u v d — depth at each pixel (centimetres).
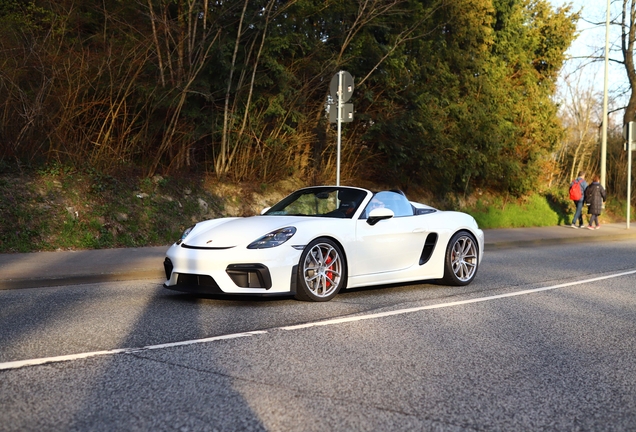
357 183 1650
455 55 1794
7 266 859
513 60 2077
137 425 311
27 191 1103
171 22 1255
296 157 1535
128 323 552
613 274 958
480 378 405
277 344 480
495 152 1881
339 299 690
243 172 1422
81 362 421
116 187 1210
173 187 1302
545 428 320
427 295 733
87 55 1179
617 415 342
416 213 789
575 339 524
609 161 2812
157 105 1258
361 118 1561
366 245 703
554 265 1082
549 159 2356
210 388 370
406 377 402
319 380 390
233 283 615
